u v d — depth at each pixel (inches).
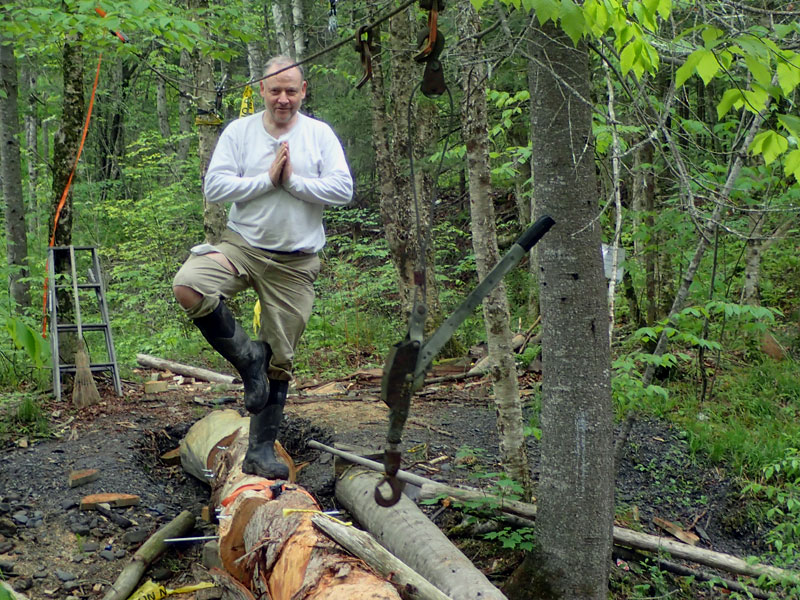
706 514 209.9
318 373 344.5
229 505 150.4
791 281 394.3
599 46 153.4
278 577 125.3
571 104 134.9
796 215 273.6
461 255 554.6
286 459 184.4
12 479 193.5
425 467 202.4
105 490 190.5
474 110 173.3
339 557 117.3
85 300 449.1
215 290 140.6
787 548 183.5
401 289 358.3
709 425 250.4
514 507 171.5
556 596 145.0
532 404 272.2
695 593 173.8
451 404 276.4
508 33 125.4
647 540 172.7
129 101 871.7
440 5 104.3
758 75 95.0
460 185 587.5
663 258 327.0
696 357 315.6
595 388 141.9
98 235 613.3
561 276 140.0
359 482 177.6
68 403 263.0
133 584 156.0
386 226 357.4
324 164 150.5
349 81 517.0
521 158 265.4
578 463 142.6
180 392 288.5
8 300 292.2
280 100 144.6
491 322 180.7
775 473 220.5
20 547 165.5
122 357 363.6
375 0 291.7
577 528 143.6
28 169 660.1
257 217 145.7
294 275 150.9
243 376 147.3
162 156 639.8
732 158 242.1
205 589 154.6
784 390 286.7
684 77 101.6
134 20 217.8
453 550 143.6
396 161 341.1
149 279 490.3
